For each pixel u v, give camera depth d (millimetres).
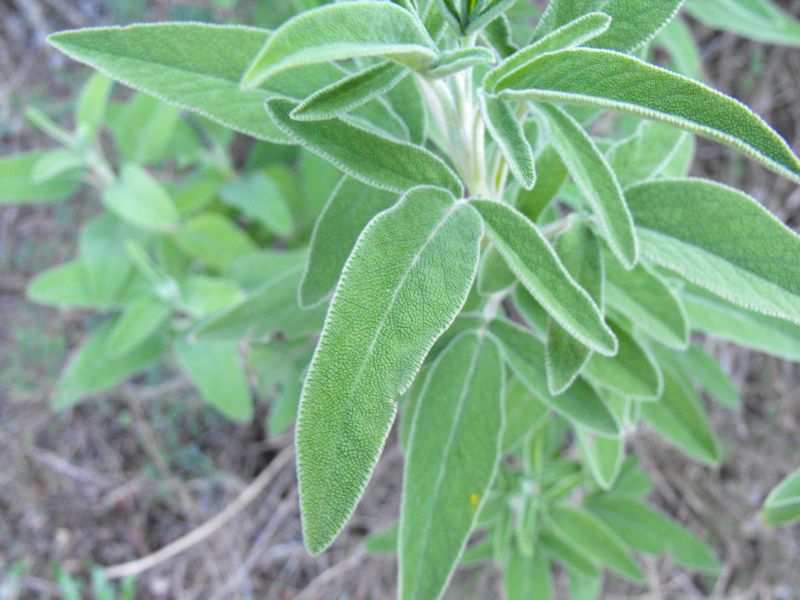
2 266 576
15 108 583
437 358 203
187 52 172
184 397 554
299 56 117
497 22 179
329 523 129
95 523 572
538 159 198
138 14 564
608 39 168
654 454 509
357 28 128
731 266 172
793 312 164
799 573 508
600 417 210
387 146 161
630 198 182
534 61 144
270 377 355
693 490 516
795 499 257
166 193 412
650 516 335
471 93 190
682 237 178
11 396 573
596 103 138
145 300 378
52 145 592
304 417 130
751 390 532
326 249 188
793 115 537
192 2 520
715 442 279
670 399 280
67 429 578
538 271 154
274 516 564
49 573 565
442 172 161
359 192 188
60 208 564
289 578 559
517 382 255
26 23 595
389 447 519
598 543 298
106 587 529
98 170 392
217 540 565
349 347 133
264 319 256
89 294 401
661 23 165
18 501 569
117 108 412
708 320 249
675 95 134
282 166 449
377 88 152
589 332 149
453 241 150
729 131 132
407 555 185
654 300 203
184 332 394
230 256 418
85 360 398
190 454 567
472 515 191
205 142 534
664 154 197
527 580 315
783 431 526
